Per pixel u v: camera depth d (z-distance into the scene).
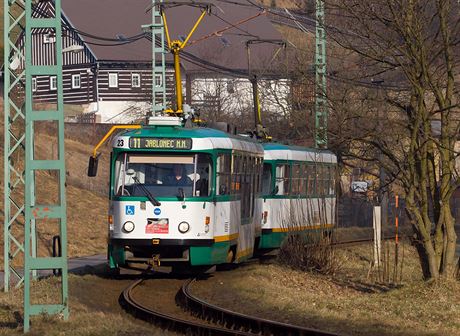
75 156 138.00
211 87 191.25
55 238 53.00
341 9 53.12
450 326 40.78
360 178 136.38
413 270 72.88
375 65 57.19
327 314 43.88
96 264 68.19
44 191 108.31
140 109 188.38
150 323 41.72
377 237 73.19
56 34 36.53
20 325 37.81
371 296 51.97
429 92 57.84
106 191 127.56
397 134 55.19
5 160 52.47
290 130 109.94
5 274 51.56
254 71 131.50
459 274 53.03
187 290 50.41
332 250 67.12
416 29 50.31
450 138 52.69
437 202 54.16
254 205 68.19
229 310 43.47
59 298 45.47
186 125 59.69
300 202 79.69
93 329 36.09
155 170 56.25
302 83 71.56
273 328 38.00
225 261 59.28
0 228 84.19
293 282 60.41
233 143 60.78
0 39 193.75
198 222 55.72
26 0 36.56
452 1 51.16
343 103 58.62
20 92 87.12
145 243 55.22
